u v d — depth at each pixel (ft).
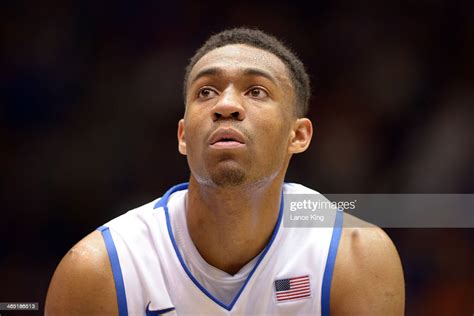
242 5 64.34
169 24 63.26
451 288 51.93
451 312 51.70
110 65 61.72
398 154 59.26
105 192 58.54
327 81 62.49
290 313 26.40
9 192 57.98
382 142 59.82
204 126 24.31
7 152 58.85
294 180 57.88
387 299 26.30
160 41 62.80
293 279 26.50
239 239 26.11
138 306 25.95
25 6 62.08
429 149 58.80
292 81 26.96
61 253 56.90
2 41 61.26
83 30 62.28
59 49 61.67
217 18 63.82
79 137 59.82
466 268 52.06
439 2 63.00
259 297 26.55
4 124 59.47
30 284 55.01
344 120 60.75
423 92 61.16
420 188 57.88
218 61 25.34
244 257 26.76
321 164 58.90
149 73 61.67
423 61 62.13
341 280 26.32
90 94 60.95
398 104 60.90
